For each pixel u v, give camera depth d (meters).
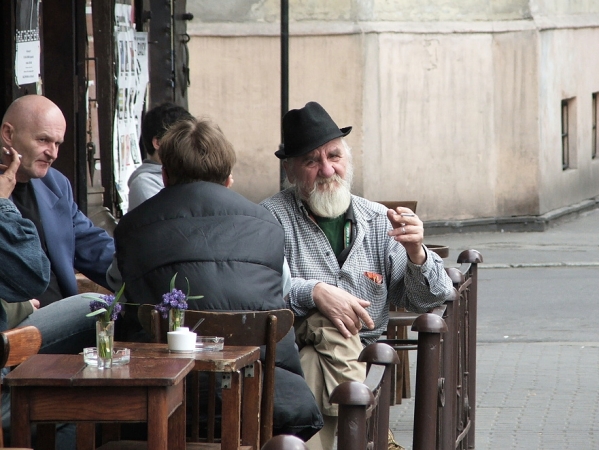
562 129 66.50
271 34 56.41
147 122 21.62
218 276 14.23
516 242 55.16
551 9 62.81
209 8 56.72
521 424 22.94
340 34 55.72
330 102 56.19
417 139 57.78
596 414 23.73
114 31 29.00
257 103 56.91
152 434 11.00
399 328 25.08
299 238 17.27
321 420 14.92
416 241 16.72
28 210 18.06
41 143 17.66
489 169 59.59
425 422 14.66
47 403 11.05
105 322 11.59
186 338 12.96
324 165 17.02
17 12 22.66
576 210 65.44
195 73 56.91
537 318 35.56
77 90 26.00
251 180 57.38
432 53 57.78
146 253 14.43
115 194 29.45
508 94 59.62
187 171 15.03
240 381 12.89
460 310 18.83
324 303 16.38
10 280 14.61
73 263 18.97
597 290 40.91
